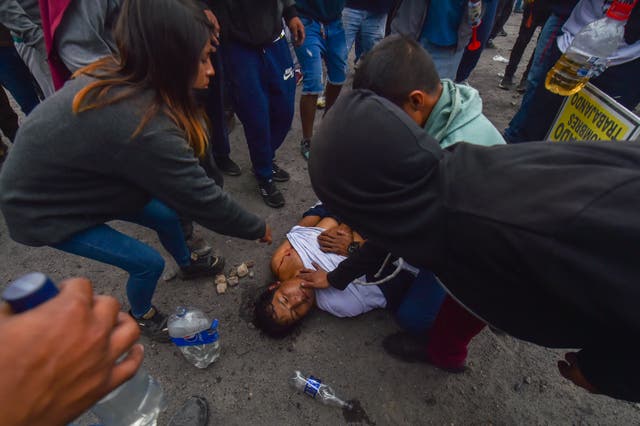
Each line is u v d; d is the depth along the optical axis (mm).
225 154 2936
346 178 903
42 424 378
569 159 719
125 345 444
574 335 816
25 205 1203
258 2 2045
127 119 1078
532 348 2004
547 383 1866
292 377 1838
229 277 2289
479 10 2625
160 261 1624
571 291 663
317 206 2504
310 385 1763
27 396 354
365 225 928
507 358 1956
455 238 792
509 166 752
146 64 1090
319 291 2031
